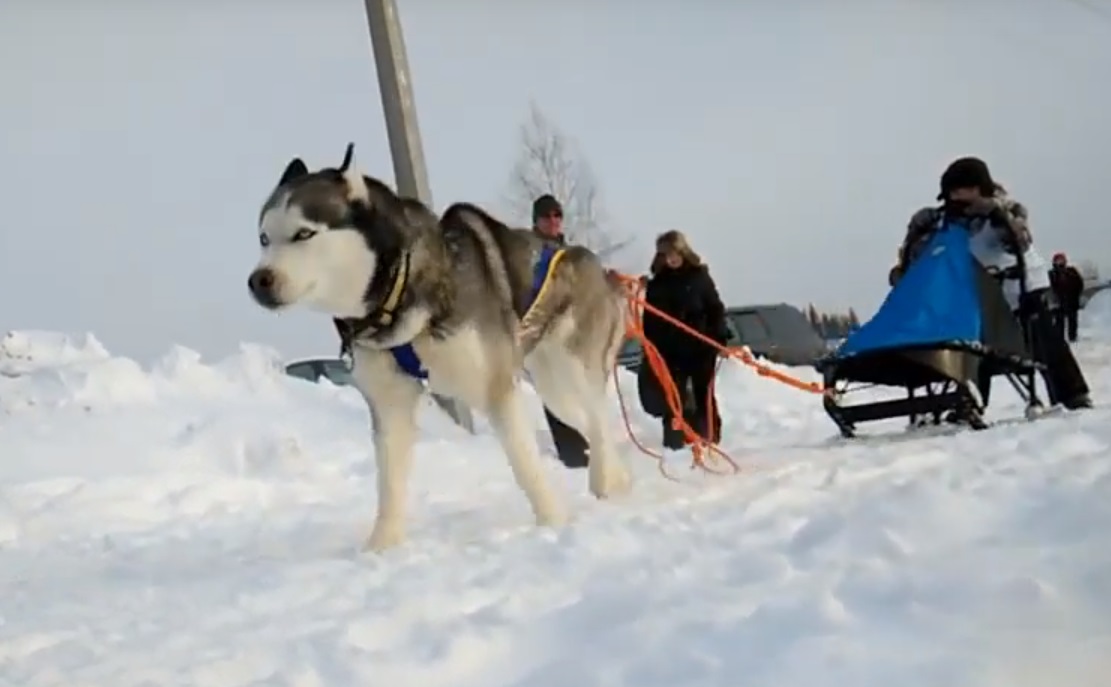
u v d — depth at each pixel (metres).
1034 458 4.82
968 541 3.32
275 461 8.54
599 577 3.50
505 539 4.45
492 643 2.88
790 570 3.24
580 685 2.46
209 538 5.69
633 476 6.24
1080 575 2.76
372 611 3.43
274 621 3.46
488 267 5.02
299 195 4.50
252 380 11.70
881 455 5.60
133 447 8.98
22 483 7.76
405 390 4.86
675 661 2.50
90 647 3.36
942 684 2.20
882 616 2.63
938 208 7.65
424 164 10.53
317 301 4.57
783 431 9.77
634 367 14.15
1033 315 7.30
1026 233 7.33
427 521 5.39
